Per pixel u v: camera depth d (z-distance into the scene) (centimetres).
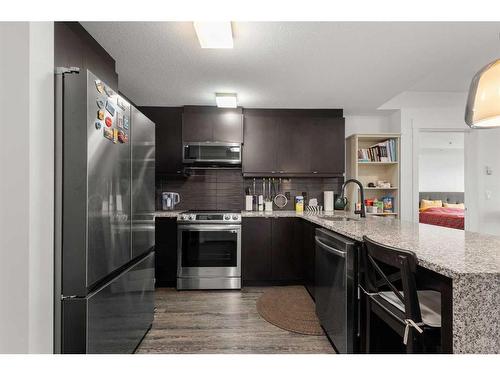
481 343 80
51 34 123
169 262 316
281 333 207
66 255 122
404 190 378
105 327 138
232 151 342
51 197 121
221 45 189
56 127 123
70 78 123
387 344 138
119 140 152
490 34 191
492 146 387
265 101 329
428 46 205
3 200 110
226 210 374
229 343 192
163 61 227
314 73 251
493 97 122
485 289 81
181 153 346
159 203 376
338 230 175
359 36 191
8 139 110
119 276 155
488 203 386
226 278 309
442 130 382
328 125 353
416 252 106
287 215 320
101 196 133
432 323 98
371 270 130
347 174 400
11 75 111
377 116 406
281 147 351
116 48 205
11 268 110
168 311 247
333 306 174
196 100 326
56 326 122
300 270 319
